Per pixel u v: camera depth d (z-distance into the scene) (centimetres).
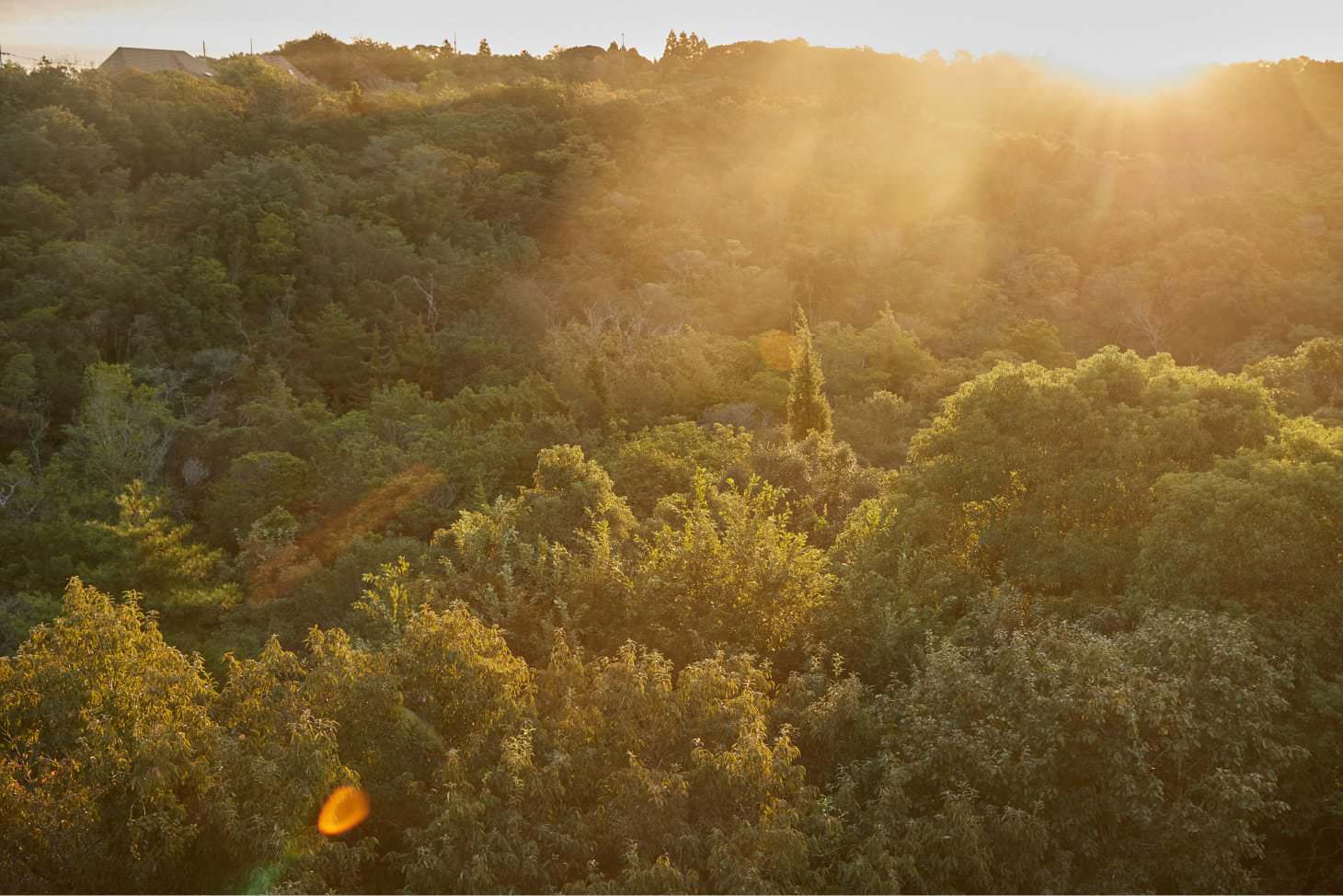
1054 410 2228
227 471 5134
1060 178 10556
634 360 5838
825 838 1324
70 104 9531
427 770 1397
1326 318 7619
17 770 1262
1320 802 1562
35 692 1320
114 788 1274
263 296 7656
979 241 9106
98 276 6900
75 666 1339
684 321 7575
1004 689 1463
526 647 1905
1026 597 2022
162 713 1326
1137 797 1355
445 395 6800
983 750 1375
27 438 5953
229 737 1343
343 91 14375
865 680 1841
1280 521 1766
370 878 1382
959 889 1355
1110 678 1393
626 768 1349
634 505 3416
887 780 1391
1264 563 1745
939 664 1537
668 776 1307
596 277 8575
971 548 2348
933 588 2038
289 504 4422
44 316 6456
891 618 1852
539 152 10994
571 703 1462
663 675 1446
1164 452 2170
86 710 1289
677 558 1945
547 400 5322
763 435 4366
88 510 4578
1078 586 2142
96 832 1245
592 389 5472
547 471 2648
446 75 16550
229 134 10181
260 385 6281
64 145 8788
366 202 9169
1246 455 2016
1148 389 2314
